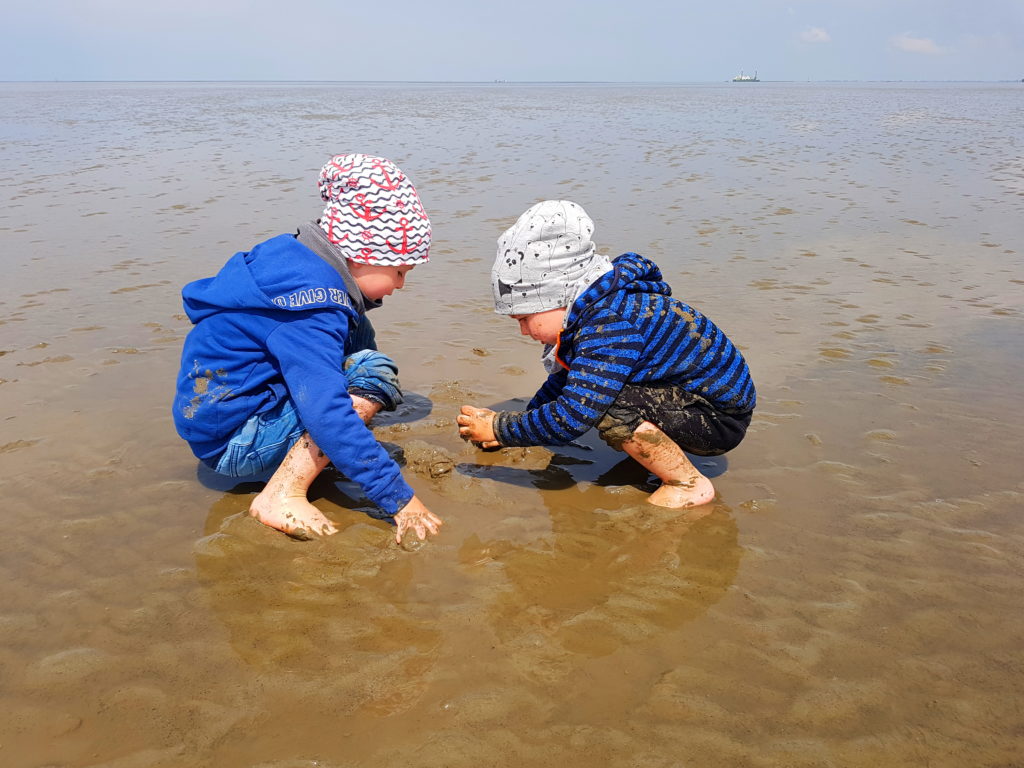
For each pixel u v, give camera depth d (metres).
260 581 2.02
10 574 2.02
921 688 1.66
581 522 2.34
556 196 7.55
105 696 1.61
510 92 51.72
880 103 30.97
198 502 2.39
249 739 1.51
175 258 5.13
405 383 3.30
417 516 2.24
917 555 2.14
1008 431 2.85
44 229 5.92
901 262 5.22
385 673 1.69
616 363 2.27
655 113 22.69
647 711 1.59
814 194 7.78
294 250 2.29
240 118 18.94
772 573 2.07
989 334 3.85
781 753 1.48
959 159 10.61
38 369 3.31
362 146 11.96
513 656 1.75
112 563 2.08
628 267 2.40
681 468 2.42
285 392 2.31
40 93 44.28
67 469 2.55
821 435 2.83
